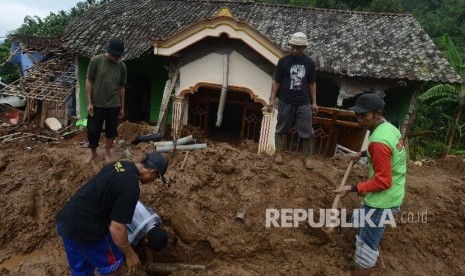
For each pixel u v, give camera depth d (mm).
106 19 11578
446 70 8727
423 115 14109
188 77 8125
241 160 4984
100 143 6516
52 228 4566
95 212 2850
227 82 7879
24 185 4949
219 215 4363
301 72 4699
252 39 7188
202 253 4188
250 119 8773
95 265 3080
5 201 4656
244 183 4672
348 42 10016
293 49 4641
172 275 3891
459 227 4645
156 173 3041
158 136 6359
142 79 10930
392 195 3301
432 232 4566
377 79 8875
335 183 4715
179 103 8312
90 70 4832
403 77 8445
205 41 7750
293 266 4078
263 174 4781
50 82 11203
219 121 7887
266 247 4211
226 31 7250
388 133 3139
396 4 18328
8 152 6789
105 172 2920
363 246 3559
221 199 4516
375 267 4145
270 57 7238
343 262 4105
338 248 4207
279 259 4180
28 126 11086
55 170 5211
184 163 4891
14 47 17203
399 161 3246
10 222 4441
